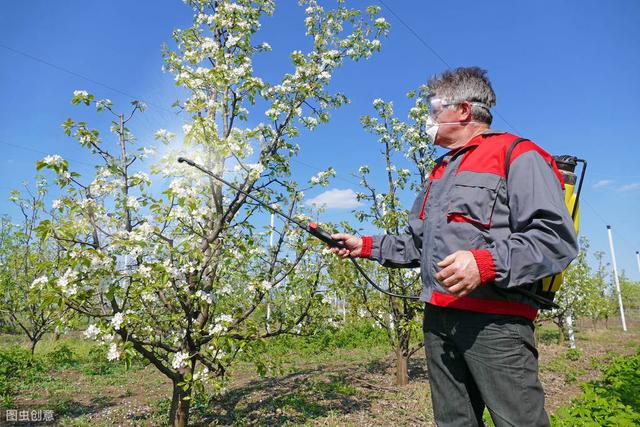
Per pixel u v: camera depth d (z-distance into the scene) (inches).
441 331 64.0
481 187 59.6
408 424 222.1
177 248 174.6
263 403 256.7
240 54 211.0
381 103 314.7
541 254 51.1
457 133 70.7
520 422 55.5
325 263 218.4
